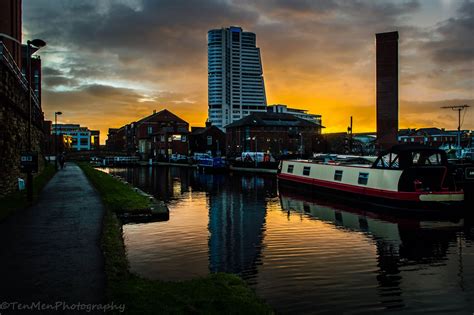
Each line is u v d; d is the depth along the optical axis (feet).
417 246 49.34
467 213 74.69
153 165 318.65
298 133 327.06
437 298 32.14
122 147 537.24
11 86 65.67
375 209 80.33
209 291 25.35
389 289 33.99
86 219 46.19
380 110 222.48
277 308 29.86
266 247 48.06
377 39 221.46
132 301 21.70
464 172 76.43
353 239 53.01
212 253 44.78
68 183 98.32
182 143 346.74
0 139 58.08
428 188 76.28
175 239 51.29
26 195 65.31
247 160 234.17
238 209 81.30
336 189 96.37
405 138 396.57
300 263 41.34
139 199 71.36
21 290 22.75
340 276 37.24
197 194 110.83
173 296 23.49
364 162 124.47
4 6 84.79
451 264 41.73
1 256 29.94
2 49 59.16
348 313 29.17
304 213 76.07
